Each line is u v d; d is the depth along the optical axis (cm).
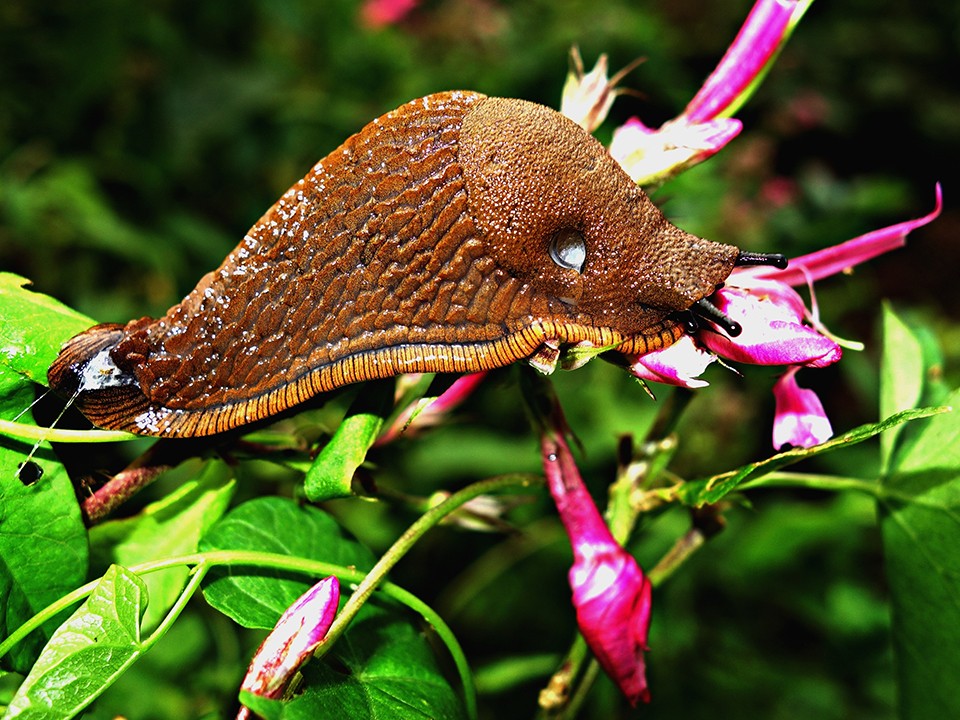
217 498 25
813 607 51
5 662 22
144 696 35
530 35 73
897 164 93
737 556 51
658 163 24
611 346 22
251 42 69
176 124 63
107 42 58
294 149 69
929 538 26
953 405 26
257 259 22
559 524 42
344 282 22
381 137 22
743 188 64
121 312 53
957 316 88
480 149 22
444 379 23
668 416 26
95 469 24
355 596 23
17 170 56
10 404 23
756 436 55
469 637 41
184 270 58
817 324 24
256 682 22
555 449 25
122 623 22
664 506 26
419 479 49
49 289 53
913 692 26
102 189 59
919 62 94
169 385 23
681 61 83
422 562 47
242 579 23
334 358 22
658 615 40
